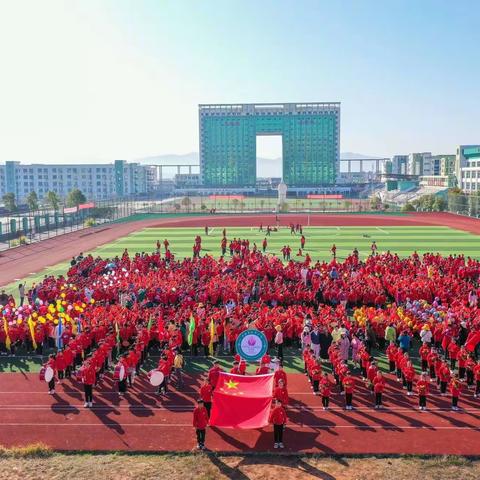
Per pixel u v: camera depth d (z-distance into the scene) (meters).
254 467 21.38
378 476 20.61
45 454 22.56
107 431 24.55
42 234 103.81
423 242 86.62
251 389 25.09
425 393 26.38
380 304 43.22
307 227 111.06
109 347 32.31
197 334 34.66
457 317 36.41
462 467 21.19
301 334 34.91
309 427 24.73
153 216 143.00
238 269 54.88
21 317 36.91
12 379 31.17
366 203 175.38
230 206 186.12
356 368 32.38
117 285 47.91
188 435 24.12
